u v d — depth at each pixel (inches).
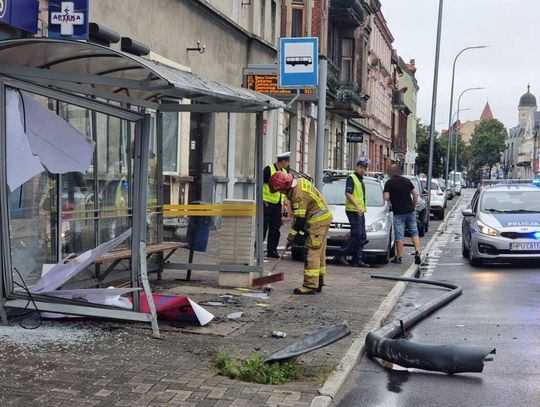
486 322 356.2
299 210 407.8
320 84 569.0
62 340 270.1
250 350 271.1
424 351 263.1
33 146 286.4
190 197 783.7
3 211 281.0
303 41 548.7
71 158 292.7
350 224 563.5
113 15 555.5
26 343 263.7
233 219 418.6
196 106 393.1
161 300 317.4
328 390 227.0
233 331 302.4
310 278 410.3
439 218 1433.3
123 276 379.6
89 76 271.6
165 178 687.7
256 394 219.9
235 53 881.5
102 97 329.4
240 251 417.7
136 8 595.8
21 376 226.1
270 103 374.0
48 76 270.2
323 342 269.6
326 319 338.0
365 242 567.2
